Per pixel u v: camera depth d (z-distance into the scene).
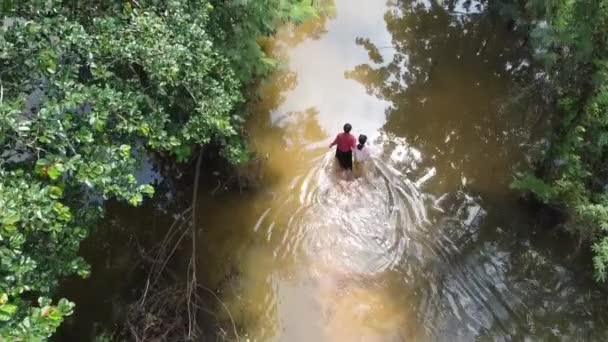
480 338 8.45
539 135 11.02
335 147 11.26
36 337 4.20
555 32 8.82
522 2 13.01
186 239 9.50
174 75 5.74
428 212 10.24
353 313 8.74
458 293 9.03
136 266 8.93
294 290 9.06
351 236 9.85
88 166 4.95
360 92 12.44
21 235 4.43
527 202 10.06
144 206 9.88
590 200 8.84
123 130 5.66
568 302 8.86
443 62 13.23
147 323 7.77
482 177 10.79
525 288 9.08
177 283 8.55
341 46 13.52
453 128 11.73
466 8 14.68
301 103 12.10
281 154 11.12
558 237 9.59
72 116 5.28
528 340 8.42
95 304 8.45
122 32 5.73
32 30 5.09
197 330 8.13
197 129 6.39
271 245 9.68
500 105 12.11
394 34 13.96
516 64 13.07
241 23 8.21
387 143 11.44
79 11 6.09
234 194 10.32
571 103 8.78
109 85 5.71
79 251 9.13
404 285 9.15
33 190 4.62
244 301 8.85
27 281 5.00
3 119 4.50
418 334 8.48
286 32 13.49
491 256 9.52
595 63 7.97
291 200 10.37
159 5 6.37
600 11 7.53
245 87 9.55
